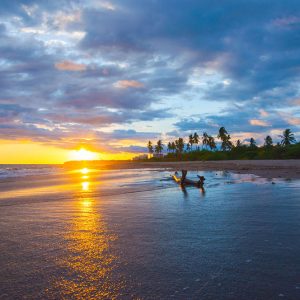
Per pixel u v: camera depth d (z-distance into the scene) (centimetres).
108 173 4616
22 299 340
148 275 399
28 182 2669
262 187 1519
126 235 615
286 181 1831
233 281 373
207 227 670
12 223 766
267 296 333
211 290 350
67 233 643
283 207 903
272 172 2978
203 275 395
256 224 684
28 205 1117
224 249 504
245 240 555
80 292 354
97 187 1931
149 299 333
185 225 696
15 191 1798
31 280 391
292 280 372
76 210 964
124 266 435
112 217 821
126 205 1055
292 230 622
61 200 1259
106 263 448
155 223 728
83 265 442
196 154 13025
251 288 353
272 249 496
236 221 723
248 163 5206
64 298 341
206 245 530
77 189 1814
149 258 468
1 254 502
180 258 464
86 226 711
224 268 417
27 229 691
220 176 2703
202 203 1048
